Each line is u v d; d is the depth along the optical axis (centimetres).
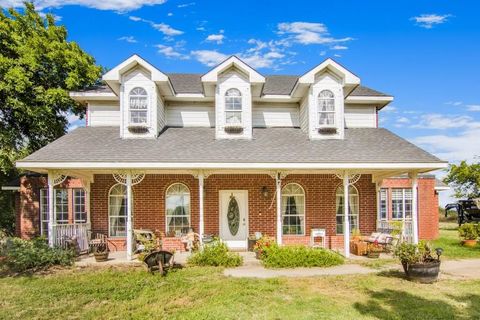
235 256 1212
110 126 1573
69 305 786
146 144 1362
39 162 1170
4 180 2100
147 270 1095
